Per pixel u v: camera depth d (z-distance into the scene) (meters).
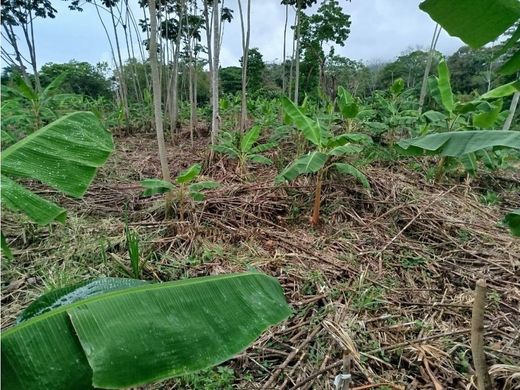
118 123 12.12
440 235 4.10
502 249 3.79
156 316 1.06
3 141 6.43
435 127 6.82
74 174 1.48
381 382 2.03
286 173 3.97
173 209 4.39
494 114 4.52
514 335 2.48
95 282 1.44
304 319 2.62
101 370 0.92
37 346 0.96
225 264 3.36
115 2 12.23
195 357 1.03
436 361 2.19
